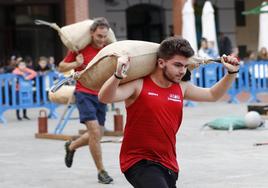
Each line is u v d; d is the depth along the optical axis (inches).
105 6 1584.6
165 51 265.1
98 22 464.1
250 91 1162.0
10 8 1530.5
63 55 1540.4
